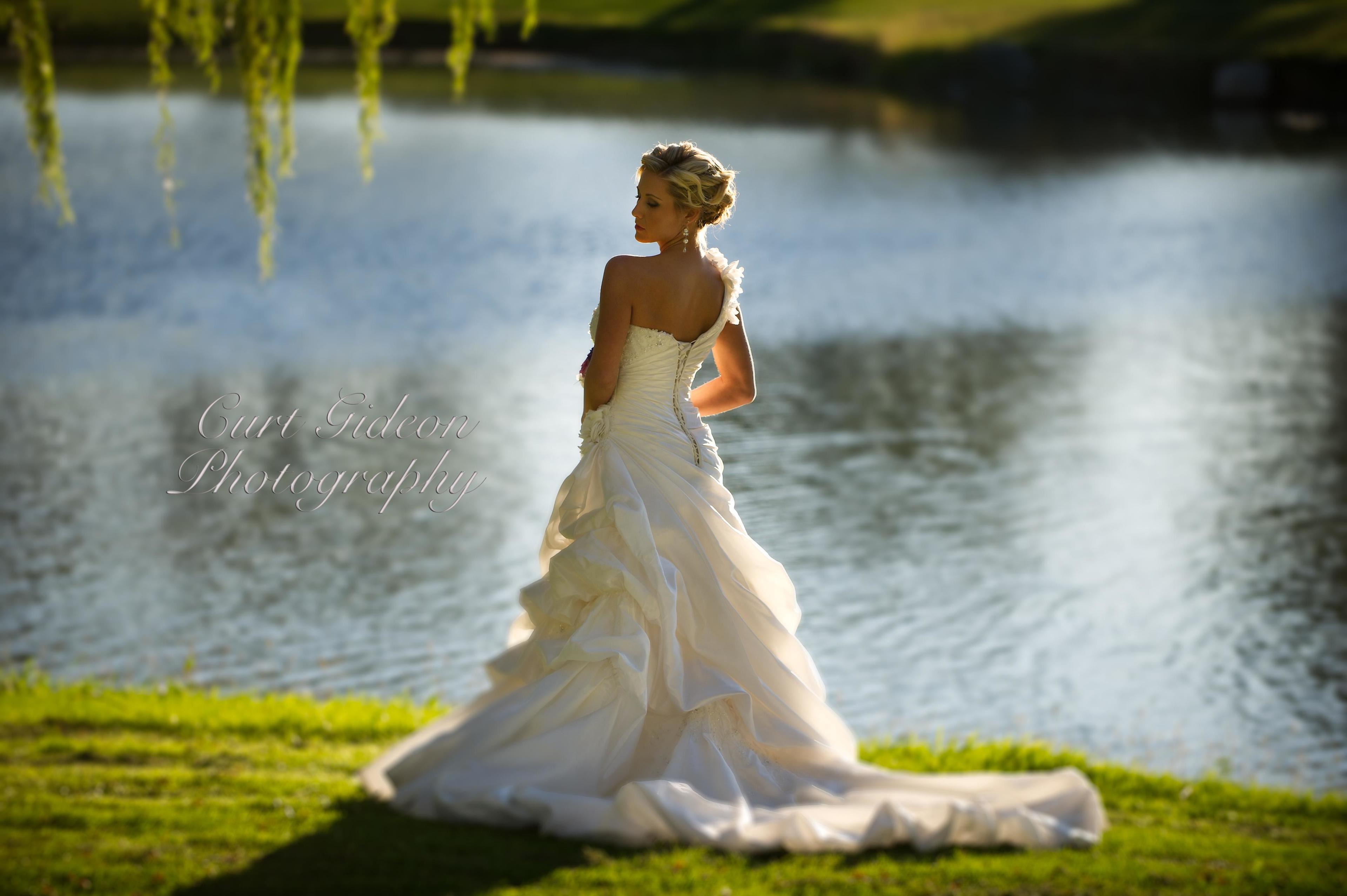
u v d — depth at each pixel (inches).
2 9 506.0
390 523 1061.8
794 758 331.0
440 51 4781.0
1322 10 4800.7
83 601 887.1
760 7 5467.5
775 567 339.3
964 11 5339.6
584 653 315.3
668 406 336.5
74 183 2359.7
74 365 1449.3
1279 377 1654.8
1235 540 1115.3
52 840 309.6
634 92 4138.8
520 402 1387.8
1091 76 4458.7
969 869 303.6
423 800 325.7
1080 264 2263.8
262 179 551.5
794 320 1859.0
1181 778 513.0
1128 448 1364.4
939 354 1718.8
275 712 489.4
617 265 329.4
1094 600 975.0
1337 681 848.9
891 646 880.9
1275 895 313.6
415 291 1838.1
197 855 301.6
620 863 295.3
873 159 3225.9
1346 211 2679.6
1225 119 4099.4
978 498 1198.3
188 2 539.5
